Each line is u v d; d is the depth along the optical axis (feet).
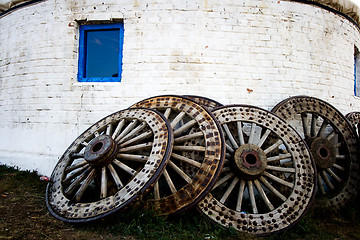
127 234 9.04
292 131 12.38
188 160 10.83
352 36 18.95
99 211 9.43
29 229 9.06
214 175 10.24
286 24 16.16
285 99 14.73
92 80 16.20
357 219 12.10
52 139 15.79
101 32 16.81
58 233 8.98
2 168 16.06
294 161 11.60
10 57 17.99
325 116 15.15
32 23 17.26
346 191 13.69
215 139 11.02
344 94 17.66
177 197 10.18
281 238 9.64
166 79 15.08
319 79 16.60
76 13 16.28
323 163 13.67
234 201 12.05
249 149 11.36
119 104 15.26
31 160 15.94
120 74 15.90
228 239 9.27
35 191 13.12
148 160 10.32
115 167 11.53
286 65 15.87
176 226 9.80
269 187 11.07
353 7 18.11
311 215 12.00
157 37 15.34
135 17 15.60
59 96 15.96
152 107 13.16
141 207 10.03
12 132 17.10
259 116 12.78
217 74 15.14
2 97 18.10
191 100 12.59
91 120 15.42
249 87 15.26
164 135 10.87
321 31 17.02
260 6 15.87
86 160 10.87
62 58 16.19
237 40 15.46
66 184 12.17
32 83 16.69
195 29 15.30
